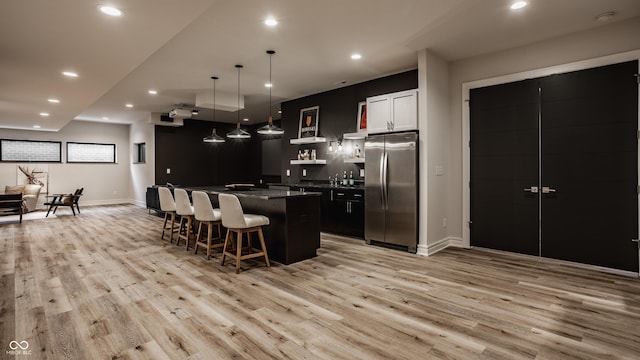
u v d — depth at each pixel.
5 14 2.54
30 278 3.39
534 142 4.11
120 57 3.52
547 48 4.00
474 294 2.97
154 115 8.60
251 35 3.79
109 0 2.35
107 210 8.99
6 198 6.78
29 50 3.31
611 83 3.60
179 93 6.47
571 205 3.86
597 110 3.68
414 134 4.37
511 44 4.14
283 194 3.92
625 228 3.53
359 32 3.73
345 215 5.58
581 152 3.79
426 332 2.28
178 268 3.74
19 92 5.04
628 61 3.50
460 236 4.78
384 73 5.27
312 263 3.95
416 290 3.07
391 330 2.31
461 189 4.76
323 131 6.43
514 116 4.26
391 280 3.34
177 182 9.59
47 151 9.54
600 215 3.68
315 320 2.46
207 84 5.84
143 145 9.91
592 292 3.02
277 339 2.18
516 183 4.26
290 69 5.04
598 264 3.69
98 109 8.09
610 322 2.44
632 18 3.46
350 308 2.67
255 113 8.88
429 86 4.37
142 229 6.18
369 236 4.92
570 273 3.57
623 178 3.54
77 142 9.97
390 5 3.12
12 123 8.09
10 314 2.55
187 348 2.07
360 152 5.78
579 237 3.81
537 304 2.75
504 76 4.33
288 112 7.21
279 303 2.77
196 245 4.41
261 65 4.84
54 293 2.98
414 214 4.39
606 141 3.63
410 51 4.36
